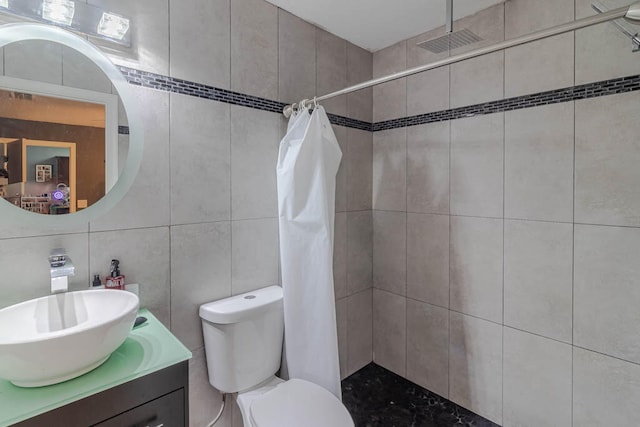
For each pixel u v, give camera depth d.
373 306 2.32
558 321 1.53
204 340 1.45
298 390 1.40
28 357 0.74
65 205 1.13
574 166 1.46
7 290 1.04
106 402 0.84
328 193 1.63
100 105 1.19
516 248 1.65
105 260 1.21
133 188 1.26
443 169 1.92
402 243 2.14
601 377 1.41
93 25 1.16
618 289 1.36
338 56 2.04
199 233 1.45
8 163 1.04
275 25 1.71
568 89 1.46
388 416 1.83
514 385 1.67
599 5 1.11
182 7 1.37
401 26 1.92
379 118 2.25
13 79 1.04
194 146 1.42
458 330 1.88
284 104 1.76
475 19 1.76
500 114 1.68
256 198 1.65
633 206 1.32
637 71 1.29
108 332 0.85
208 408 1.50
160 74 1.32
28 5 1.05
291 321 1.60
